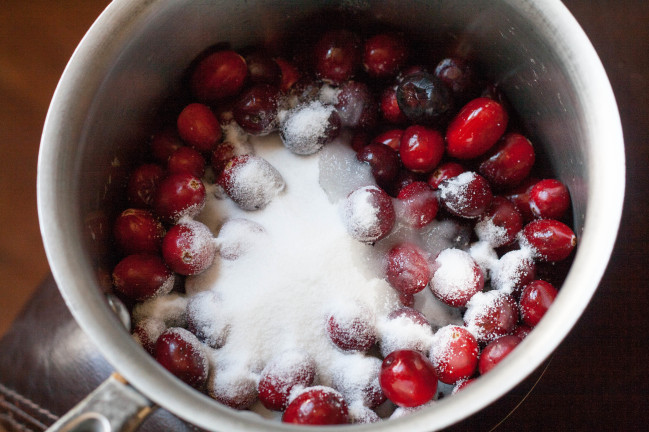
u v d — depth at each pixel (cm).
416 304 26
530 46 25
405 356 23
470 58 27
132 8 23
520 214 26
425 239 26
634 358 27
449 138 26
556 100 25
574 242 25
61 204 21
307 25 28
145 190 26
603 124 22
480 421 23
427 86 26
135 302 25
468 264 25
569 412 26
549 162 26
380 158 27
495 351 24
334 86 28
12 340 28
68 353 28
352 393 24
